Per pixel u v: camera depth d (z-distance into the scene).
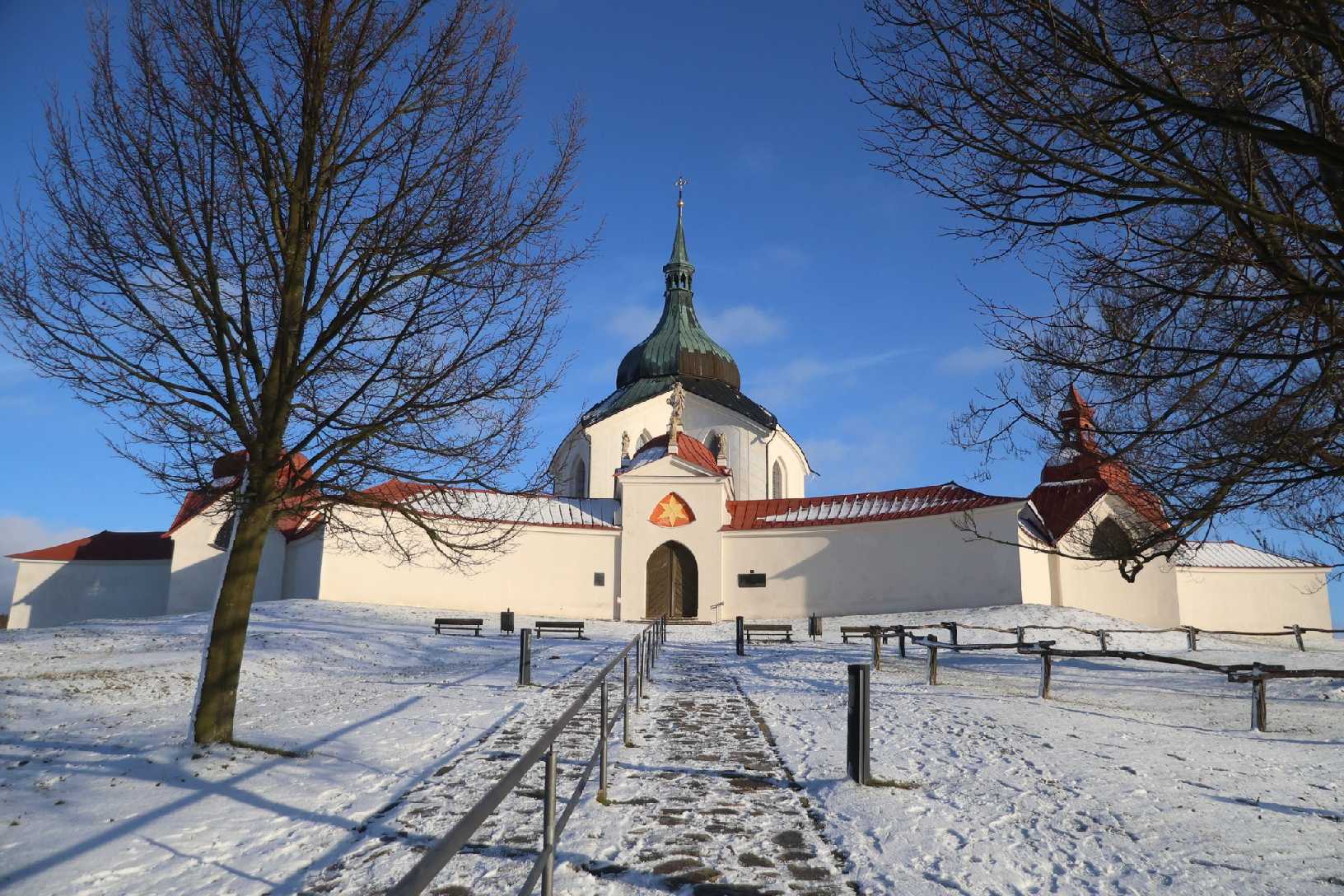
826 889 6.26
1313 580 40.47
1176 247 7.80
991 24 7.58
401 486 13.07
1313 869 6.78
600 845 7.15
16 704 13.42
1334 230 6.63
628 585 40.62
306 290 10.97
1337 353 8.33
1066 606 36.19
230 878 6.46
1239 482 8.15
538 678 17.84
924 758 10.38
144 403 10.34
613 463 47.84
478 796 8.50
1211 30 7.50
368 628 28.59
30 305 10.09
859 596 38.88
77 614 46.66
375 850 7.01
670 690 16.42
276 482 10.93
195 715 10.38
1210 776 9.86
